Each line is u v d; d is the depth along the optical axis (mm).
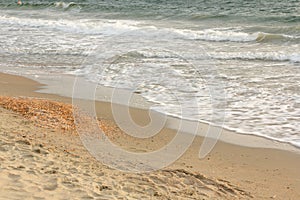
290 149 7809
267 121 9164
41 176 5309
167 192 5535
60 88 11805
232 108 9984
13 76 13367
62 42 18500
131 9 29375
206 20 24656
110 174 5879
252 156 7508
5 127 7500
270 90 11383
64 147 6855
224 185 6113
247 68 13914
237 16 25188
